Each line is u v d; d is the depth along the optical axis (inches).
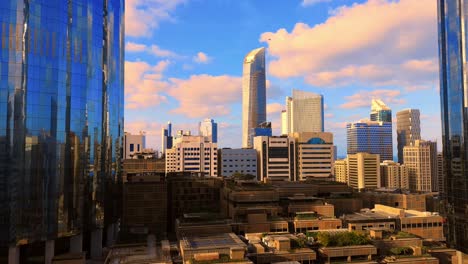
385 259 3518.7
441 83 5541.3
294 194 5585.6
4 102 3609.7
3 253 3533.5
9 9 3686.0
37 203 3720.5
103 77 4694.9
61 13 4028.1
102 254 4505.4
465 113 4928.6
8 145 3592.5
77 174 4126.5
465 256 4854.8
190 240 3619.6
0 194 3540.8
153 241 4116.6
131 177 5644.7
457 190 5068.9
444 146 5428.2
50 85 3897.6
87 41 4323.3
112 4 5118.1
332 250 3494.1
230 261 3038.9
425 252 3742.6
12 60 3671.3
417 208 6382.9
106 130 4845.0
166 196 5275.6
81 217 4151.1
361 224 4658.0
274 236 3850.9
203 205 6013.8
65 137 4005.9
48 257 3764.8
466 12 4990.2
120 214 5698.8
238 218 4562.0
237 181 5738.2
